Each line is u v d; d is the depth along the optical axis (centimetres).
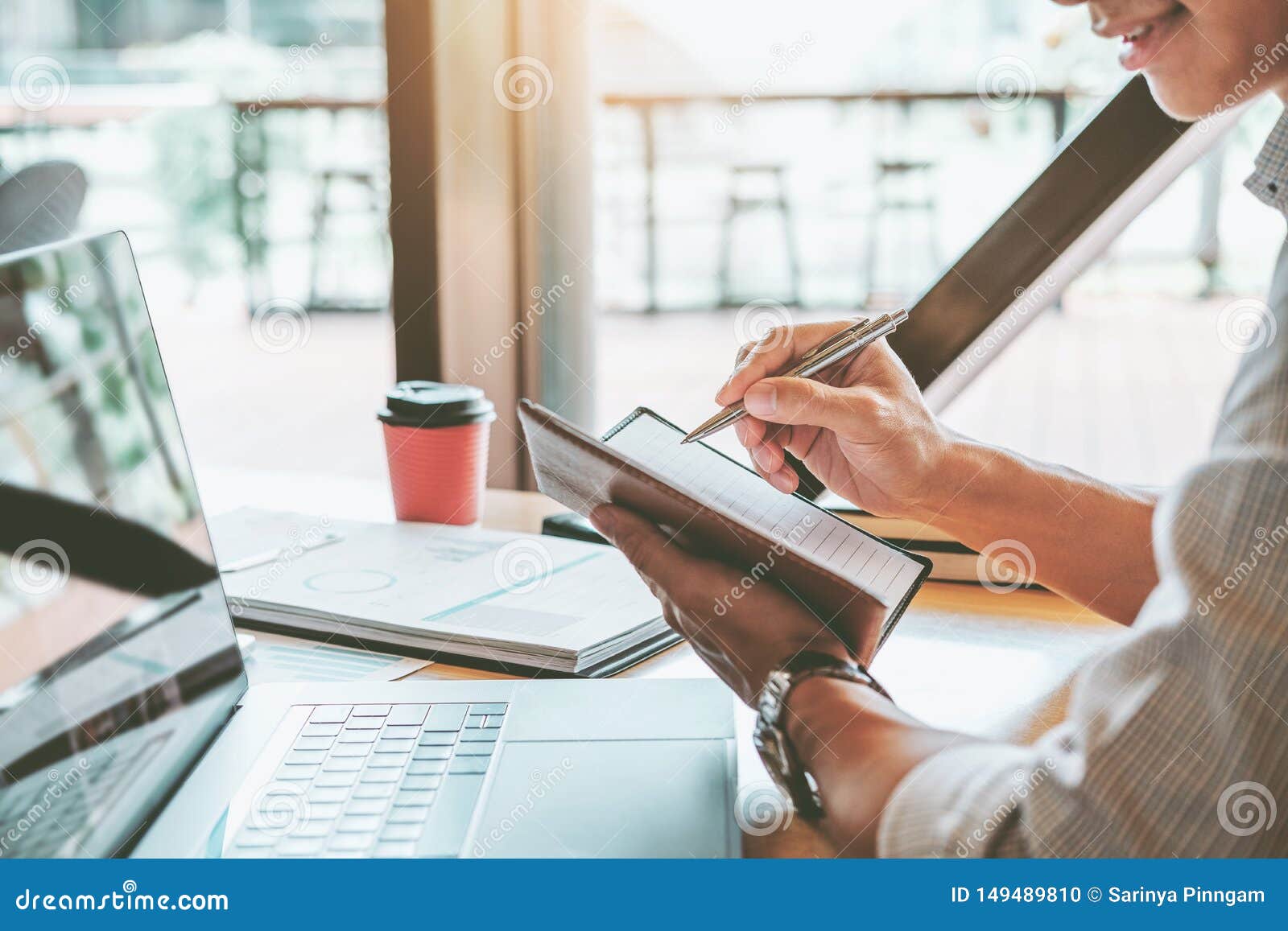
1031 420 407
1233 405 61
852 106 561
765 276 586
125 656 65
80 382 66
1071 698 83
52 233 121
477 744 72
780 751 67
